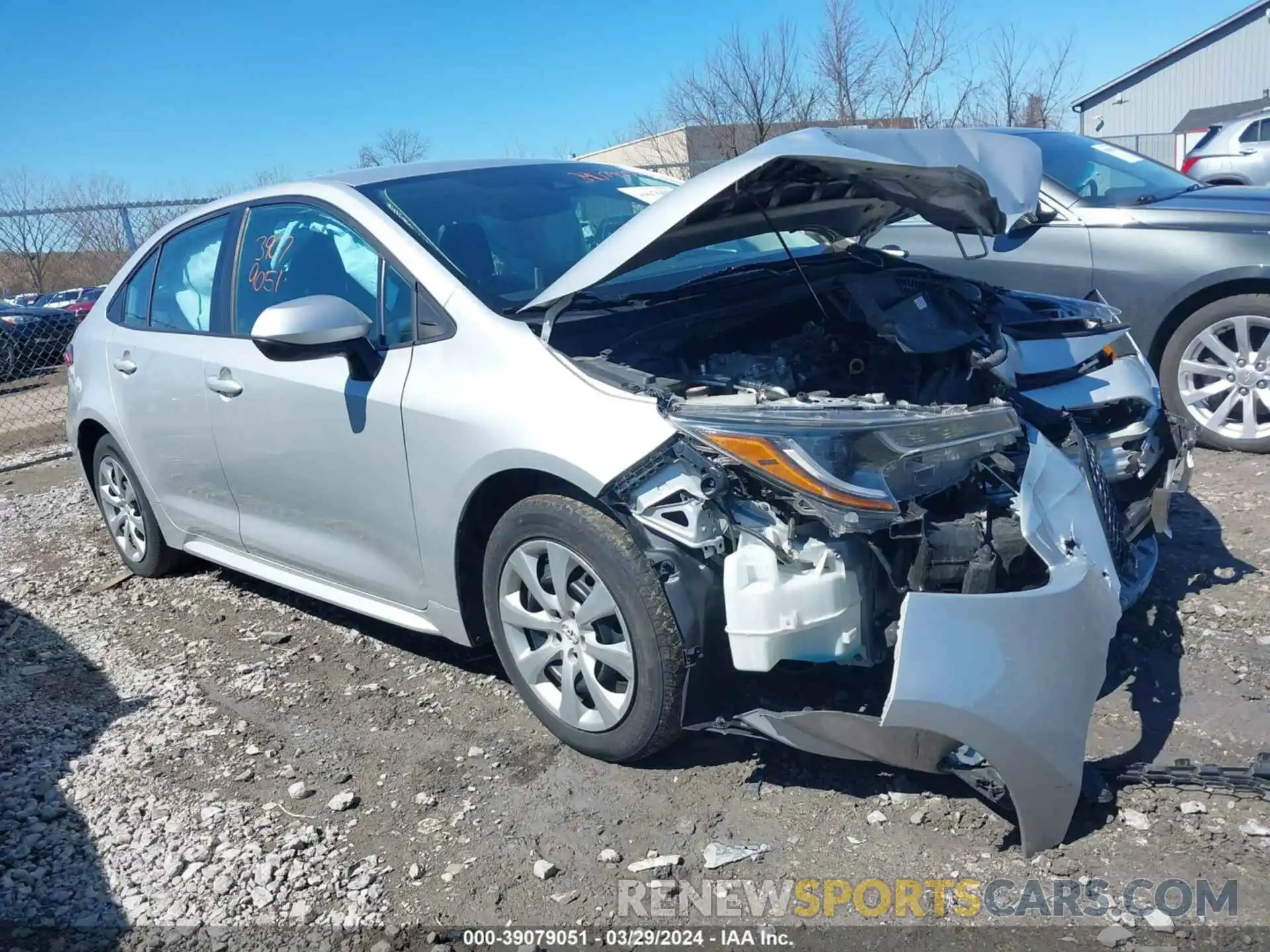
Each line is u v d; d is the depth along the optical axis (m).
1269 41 34.53
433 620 3.58
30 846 3.03
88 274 11.68
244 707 3.81
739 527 2.74
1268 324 5.41
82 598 5.16
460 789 3.15
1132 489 3.72
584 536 2.96
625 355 3.23
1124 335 4.11
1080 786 2.58
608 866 2.74
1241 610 3.82
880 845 2.73
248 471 4.13
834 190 3.40
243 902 2.72
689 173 14.14
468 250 3.64
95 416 5.05
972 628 2.52
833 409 2.81
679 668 2.88
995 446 2.90
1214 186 6.37
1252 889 2.46
